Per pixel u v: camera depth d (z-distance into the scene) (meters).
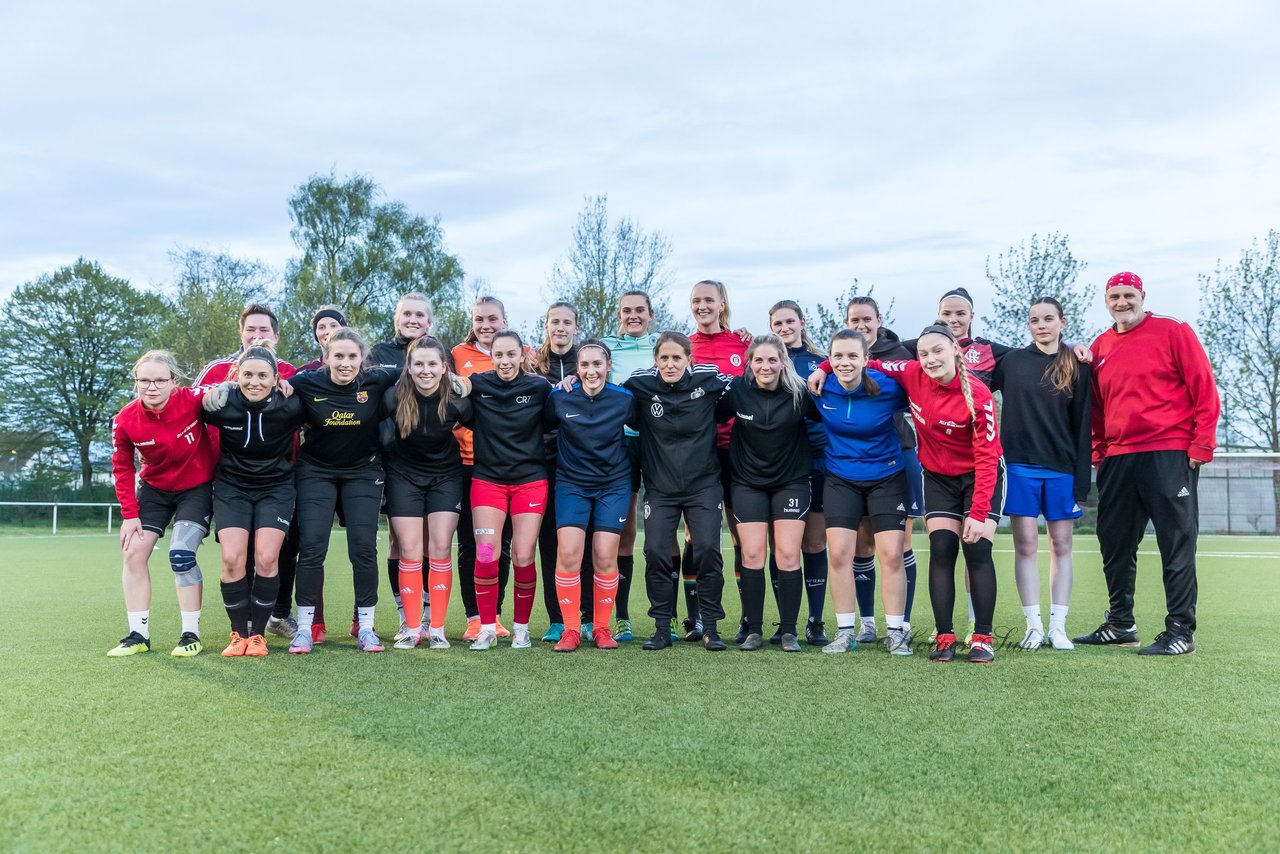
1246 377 30.06
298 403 5.21
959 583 10.54
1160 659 4.95
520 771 2.80
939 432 5.12
